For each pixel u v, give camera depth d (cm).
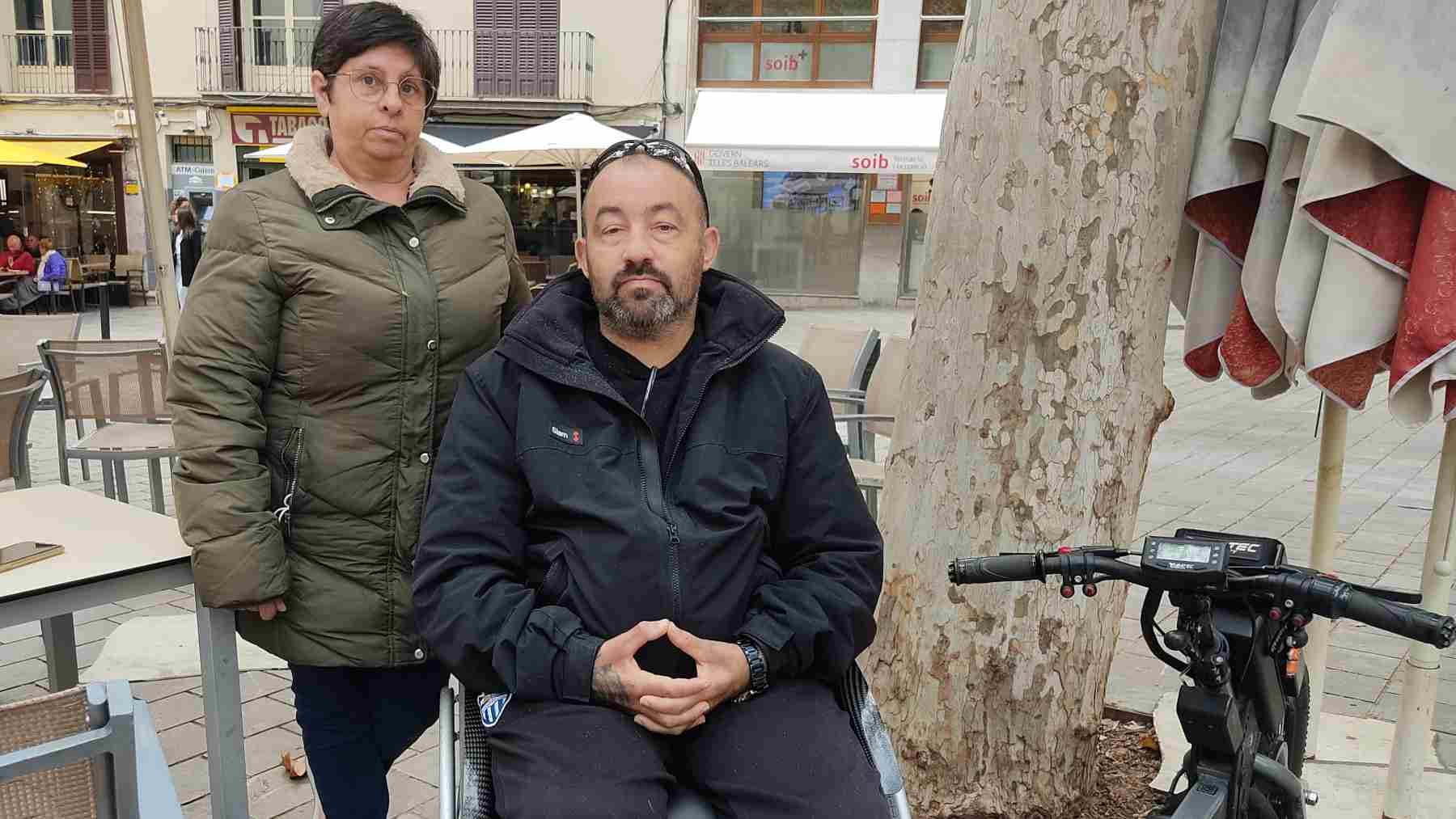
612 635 178
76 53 2114
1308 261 250
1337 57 218
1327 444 296
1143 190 250
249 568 199
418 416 212
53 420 891
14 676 384
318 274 201
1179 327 1700
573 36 1958
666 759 181
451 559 182
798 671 183
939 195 264
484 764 178
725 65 2000
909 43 1892
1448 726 358
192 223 1455
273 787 308
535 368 185
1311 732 322
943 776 274
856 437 531
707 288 204
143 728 146
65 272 1606
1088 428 256
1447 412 228
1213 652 176
